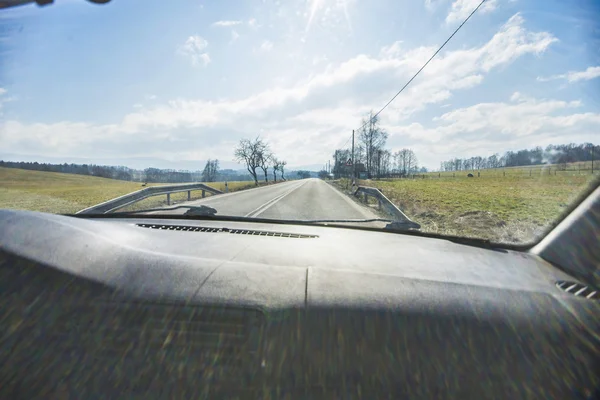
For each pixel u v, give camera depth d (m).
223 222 3.23
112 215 3.37
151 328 1.15
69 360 1.12
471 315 1.20
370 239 2.46
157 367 1.10
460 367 1.08
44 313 1.18
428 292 1.30
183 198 17.91
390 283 1.36
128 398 1.06
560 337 1.15
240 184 45.81
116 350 1.13
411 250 2.05
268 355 1.08
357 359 1.08
